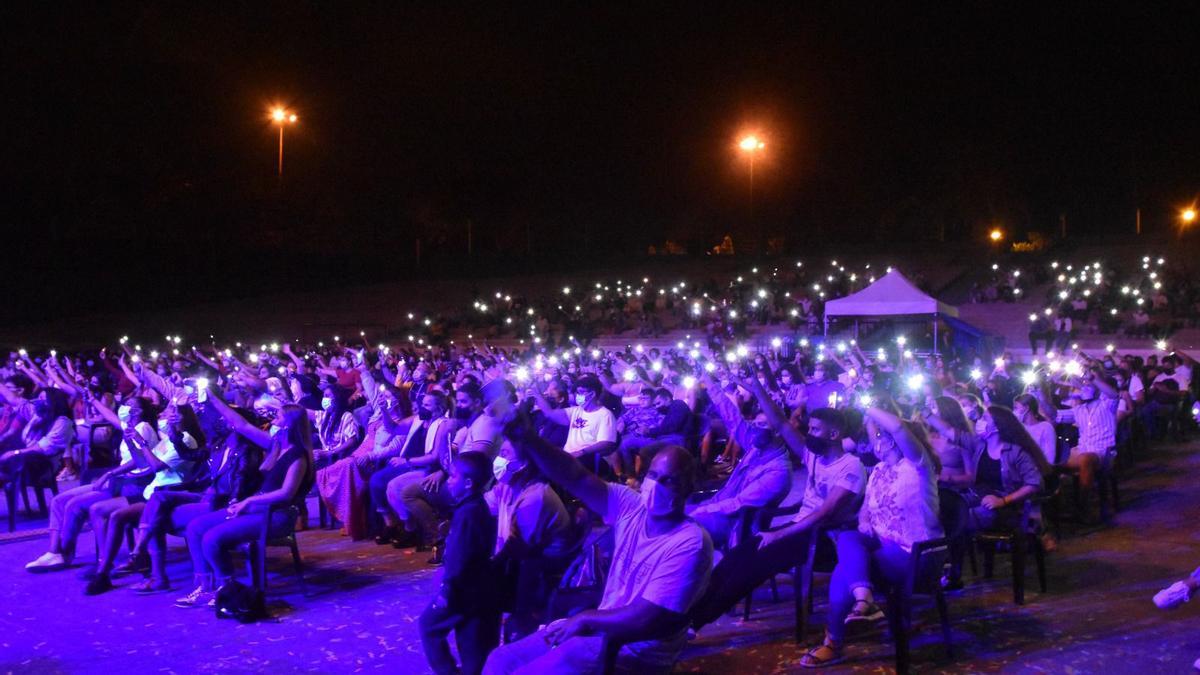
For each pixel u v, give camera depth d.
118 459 11.41
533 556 5.06
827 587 7.22
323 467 9.55
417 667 5.72
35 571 7.99
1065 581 7.24
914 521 5.51
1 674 5.70
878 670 5.51
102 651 6.07
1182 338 29.02
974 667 5.53
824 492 5.87
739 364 12.69
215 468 7.14
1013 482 6.83
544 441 4.19
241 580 7.63
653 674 4.12
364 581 7.58
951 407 7.00
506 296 42.75
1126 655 5.66
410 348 28.44
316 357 19.80
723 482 10.55
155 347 36.69
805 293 39.25
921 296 22.69
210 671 5.70
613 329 37.28
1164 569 7.51
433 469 8.50
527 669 4.06
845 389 12.10
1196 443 15.59
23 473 10.34
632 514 4.21
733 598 5.38
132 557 7.90
